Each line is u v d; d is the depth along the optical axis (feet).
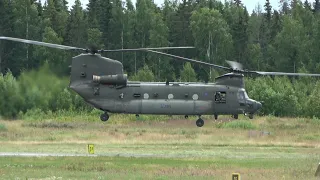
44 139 571.28
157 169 348.18
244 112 407.44
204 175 320.29
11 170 335.06
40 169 341.82
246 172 336.29
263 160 412.98
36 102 626.23
